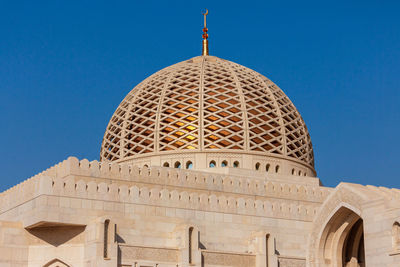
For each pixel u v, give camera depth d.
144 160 74.81
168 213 57.72
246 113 75.69
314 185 72.88
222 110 75.12
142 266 53.78
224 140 74.19
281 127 77.25
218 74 78.81
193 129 74.50
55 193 53.81
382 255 49.00
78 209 54.28
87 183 55.22
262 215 61.28
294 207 62.78
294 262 59.72
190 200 58.88
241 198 61.09
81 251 53.97
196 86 77.19
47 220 53.00
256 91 78.44
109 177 60.81
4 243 54.47
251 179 66.69
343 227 54.88
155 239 56.66
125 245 53.56
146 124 76.62
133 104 78.81
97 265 51.81
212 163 73.38
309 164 79.75
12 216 57.97
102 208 55.19
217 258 56.81
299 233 62.28
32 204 54.62
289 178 72.00
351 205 52.69
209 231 58.94
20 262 54.72
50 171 61.84
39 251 55.00
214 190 64.94
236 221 60.19
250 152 74.12
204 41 88.69
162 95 77.25
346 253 57.41
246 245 60.03
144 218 56.62
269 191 66.88
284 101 80.50
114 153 78.56
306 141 80.19
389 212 48.97
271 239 59.06
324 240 55.69
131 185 61.72
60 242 54.75
